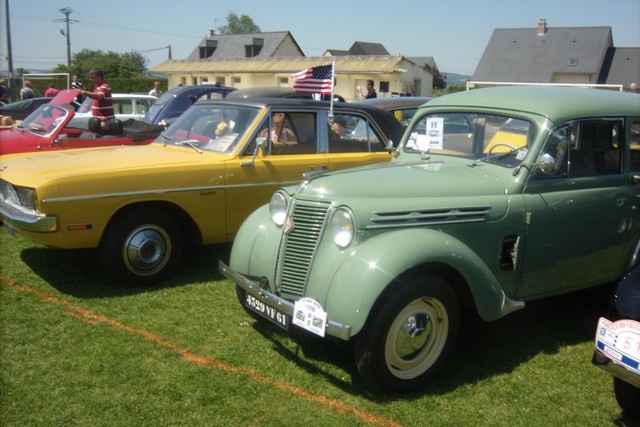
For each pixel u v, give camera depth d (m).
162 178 4.73
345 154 5.81
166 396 3.17
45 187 4.27
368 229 3.19
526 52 48.84
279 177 5.35
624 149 4.18
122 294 4.66
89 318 4.15
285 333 4.04
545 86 4.59
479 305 3.35
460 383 3.47
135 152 5.31
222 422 2.96
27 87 18.92
